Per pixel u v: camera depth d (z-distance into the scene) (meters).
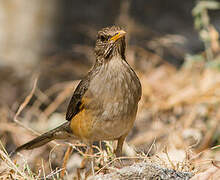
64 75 15.62
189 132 11.09
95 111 8.05
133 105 8.11
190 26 18.30
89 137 8.41
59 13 17.77
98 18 18.08
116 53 8.07
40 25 17.45
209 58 12.80
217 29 16.81
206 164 8.85
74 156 10.42
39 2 17.36
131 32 15.33
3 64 16.62
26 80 15.70
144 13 18.48
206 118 11.73
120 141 8.51
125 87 7.93
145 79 13.58
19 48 17.28
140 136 11.18
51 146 10.65
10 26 17.22
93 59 15.60
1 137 11.47
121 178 7.13
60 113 13.14
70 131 9.09
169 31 17.92
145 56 14.73
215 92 12.04
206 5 12.17
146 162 7.86
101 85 7.96
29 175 8.30
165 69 14.13
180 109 12.36
